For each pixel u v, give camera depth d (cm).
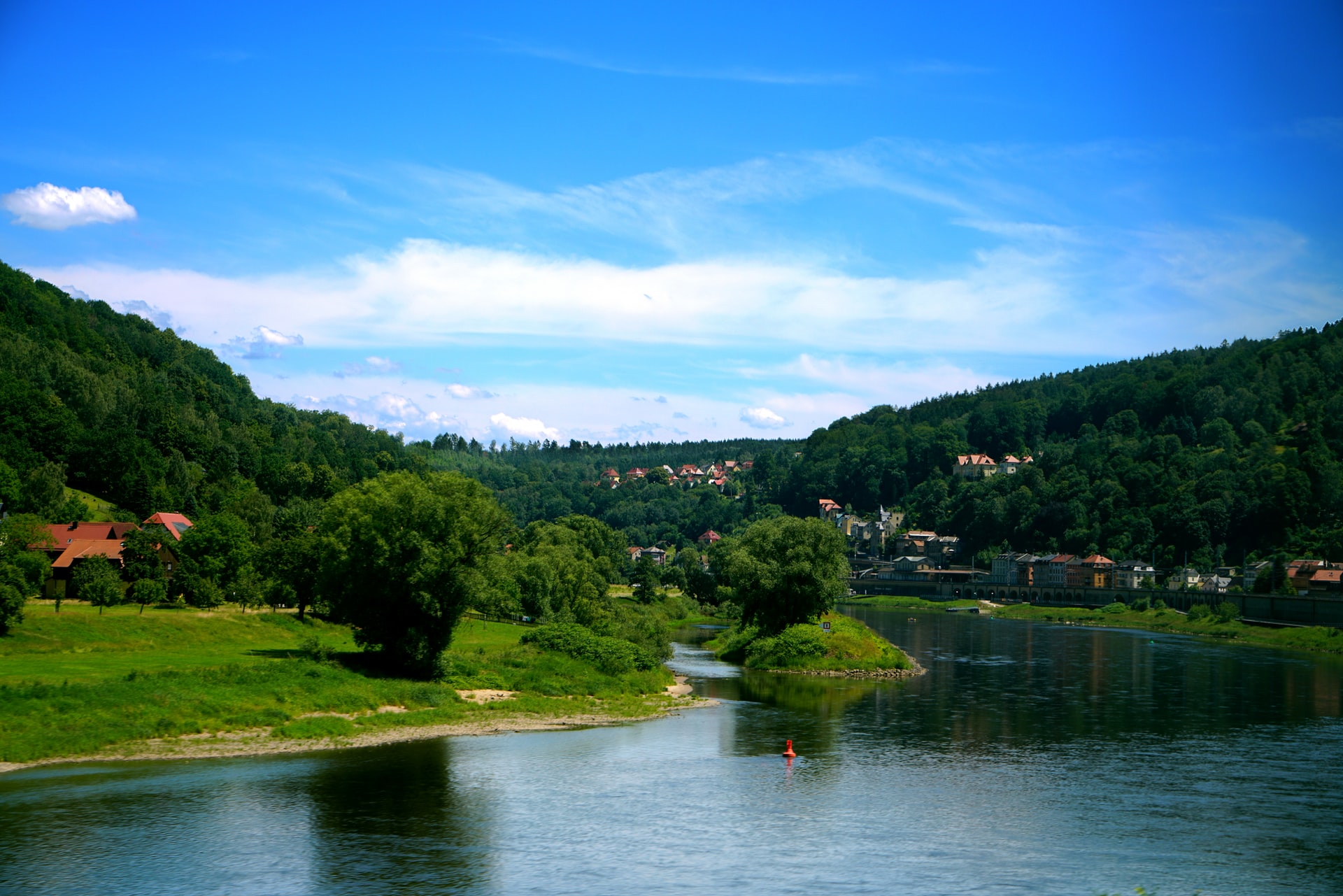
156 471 19038
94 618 9481
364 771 5781
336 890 3900
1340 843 4709
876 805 5300
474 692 8356
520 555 15162
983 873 4231
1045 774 6081
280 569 11575
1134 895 3994
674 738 7106
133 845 4356
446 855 4344
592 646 9800
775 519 13275
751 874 4166
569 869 4206
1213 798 5516
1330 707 9056
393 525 8219
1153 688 10456
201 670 7325
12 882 3884
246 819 4769
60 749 5778
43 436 18062
